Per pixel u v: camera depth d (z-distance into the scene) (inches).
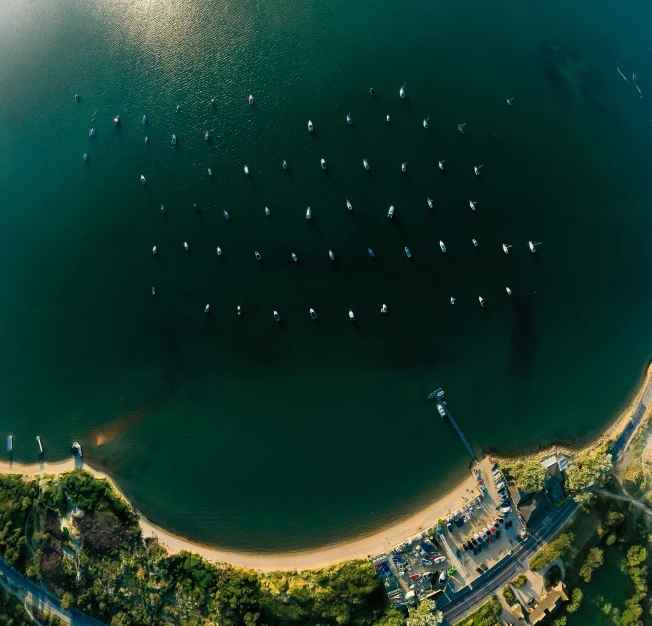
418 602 4037.9
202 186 5017.2
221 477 4441.4
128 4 5713.6
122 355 4771.2
